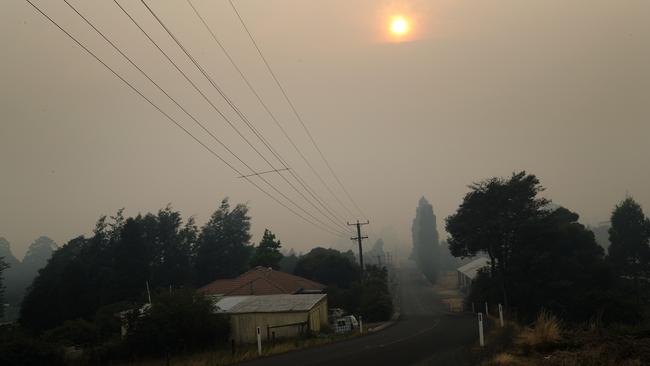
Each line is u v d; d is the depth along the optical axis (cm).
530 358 1417
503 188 5166
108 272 6812
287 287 4794
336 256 7538
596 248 5403
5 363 2309
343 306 5478
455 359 1555
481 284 5688
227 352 2264
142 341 2564
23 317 6203
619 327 1828
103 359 2523
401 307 7412
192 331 2703
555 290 4750
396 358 1719
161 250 8588
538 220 5038
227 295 4531
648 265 6619
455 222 5484
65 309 6138
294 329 3041
